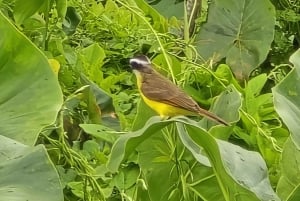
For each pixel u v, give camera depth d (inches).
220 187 283.9
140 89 326.3
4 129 272.8
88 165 300.8
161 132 312.0
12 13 379.9
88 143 325.7
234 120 329.4
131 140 267.3
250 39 452.4
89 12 409.4
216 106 340.8
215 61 449.4
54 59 348.2
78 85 358.0
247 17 455.2
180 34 464.4
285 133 356.5
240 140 351.6
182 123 269.9
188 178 313.3
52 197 234.5
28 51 280.2
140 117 329.7
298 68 288.5
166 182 314.8
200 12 466.3
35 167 239.0
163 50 364.5
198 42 454.0
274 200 266.8
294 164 307.7
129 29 410.0
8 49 280.1
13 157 241.1
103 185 309.6
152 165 313.3
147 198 313.4
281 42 480.7
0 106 277.4
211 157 273.6
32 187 235.8
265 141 342.6
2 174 237.6
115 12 417.4
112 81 370.6
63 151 297.6
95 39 410.9
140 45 407.5
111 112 358.9
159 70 377.7
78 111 350.6
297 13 494.9
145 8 438.3
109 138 320.2
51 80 279.9
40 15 386.0
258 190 265.1
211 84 379.6
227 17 456.1
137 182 307.3
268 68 482.0
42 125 273.1
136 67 330.0
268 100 358.9
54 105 276.7
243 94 378.6
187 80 376.8
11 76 280.4
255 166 270.2
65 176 301.9
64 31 404.8
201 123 350.3
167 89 321.7
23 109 276.2
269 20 451.8
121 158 267.6
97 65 373.7
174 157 312.0
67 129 347.6
